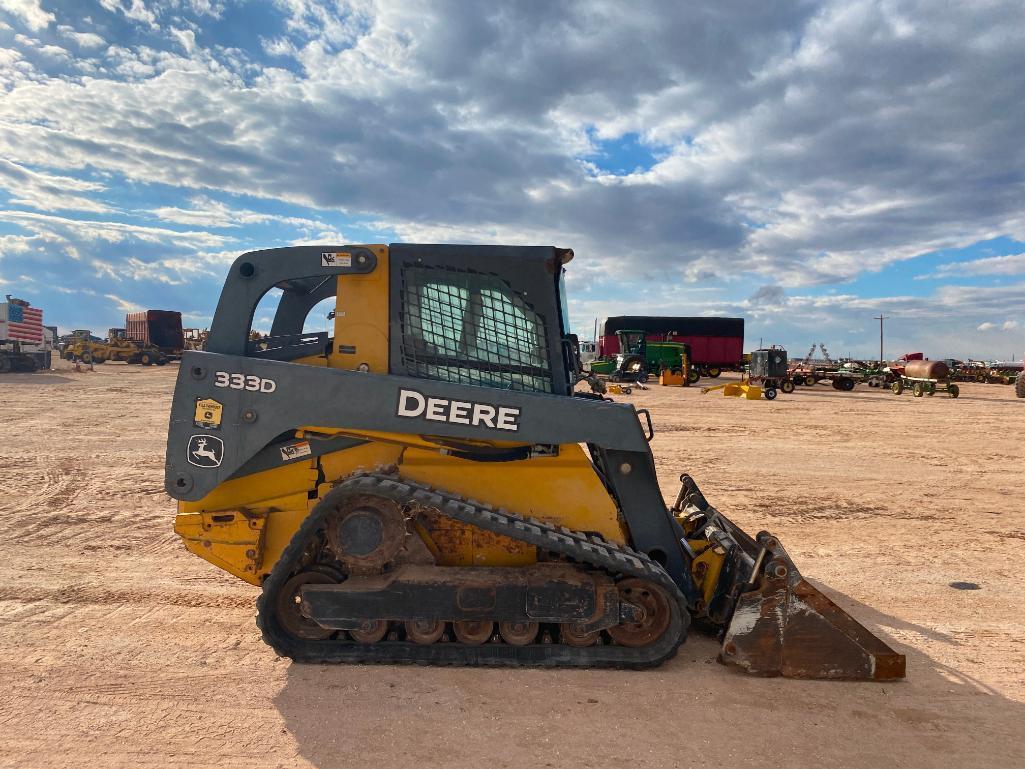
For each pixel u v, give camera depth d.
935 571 6.30
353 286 4.53
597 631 4.14
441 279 4.54
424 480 4.47
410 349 4.50
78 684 3.88
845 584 5.95
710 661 4.33
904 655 4.18
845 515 8.37
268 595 4.05
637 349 38.84
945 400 27.94
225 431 4.33
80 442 12.62
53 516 7.68
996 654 4.54
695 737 3.43
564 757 3.22
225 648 4.39
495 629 4.32
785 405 24.33
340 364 4.52
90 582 5.63
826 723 3.60
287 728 3.43
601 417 4.32
